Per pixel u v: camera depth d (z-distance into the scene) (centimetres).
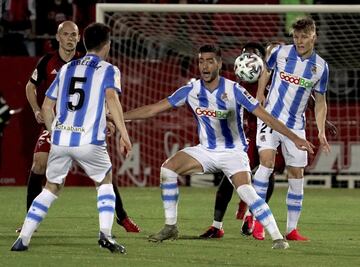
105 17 5119
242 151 2691
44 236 2897
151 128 5012
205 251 2609
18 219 3456
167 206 2762
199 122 2697
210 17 5209
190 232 3098
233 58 5075
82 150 2430
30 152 4956
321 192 4822
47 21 5475
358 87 5012
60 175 2495
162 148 5012
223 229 3222
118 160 5019
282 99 2912
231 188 2922
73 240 2808
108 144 5012
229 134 2683
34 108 3025
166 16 5191
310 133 4997
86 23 5462
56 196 2525
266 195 3166
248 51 3139
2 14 5481
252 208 2655
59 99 2475
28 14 5475
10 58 4931
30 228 2520
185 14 5194
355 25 5056
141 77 5012
